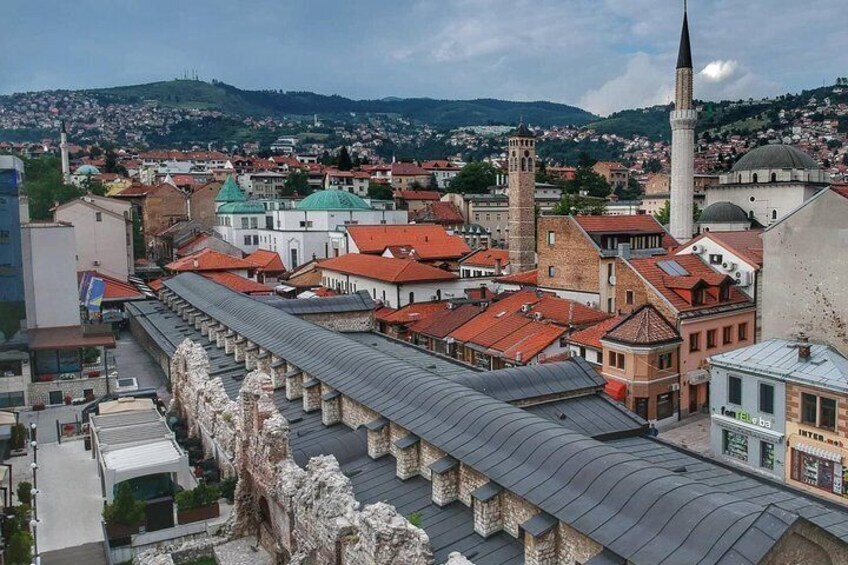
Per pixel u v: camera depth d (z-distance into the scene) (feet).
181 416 184.65
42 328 246.27
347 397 118.42
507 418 87.66
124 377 235.61
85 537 133.80
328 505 84.69
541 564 71.67
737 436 170.40
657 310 207.92
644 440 113.91
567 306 242.17
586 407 120.16
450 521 85.05
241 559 112.57
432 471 88.89
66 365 229.45
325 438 116.06
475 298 294.46
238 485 121.29
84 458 172.96
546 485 73.77
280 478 100.94
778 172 400.67
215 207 588.09
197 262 349.41
